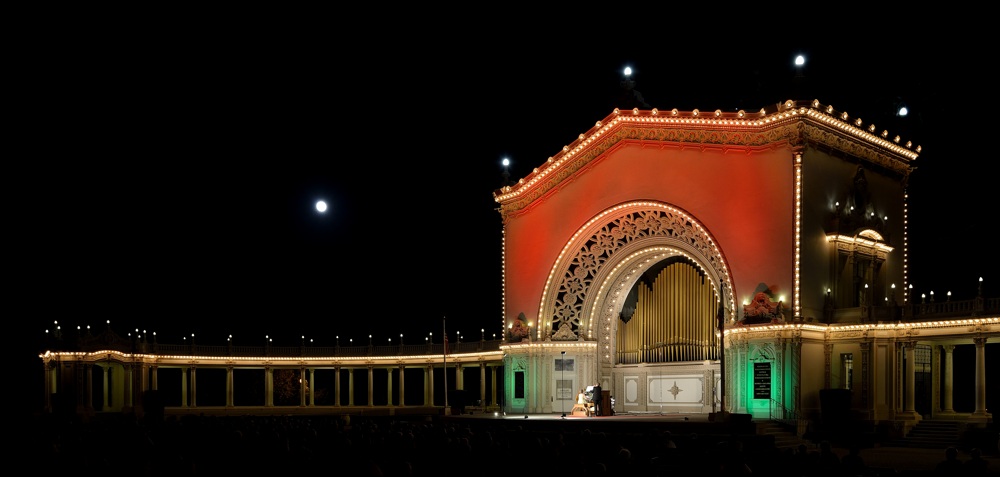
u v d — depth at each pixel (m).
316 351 69.12
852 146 44.88
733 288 43.44
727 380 43.47
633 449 23.73
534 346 53.12
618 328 54.62
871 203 45.69
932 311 39.44
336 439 24.14
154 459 20.22
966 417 41.31
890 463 30.56
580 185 51.88
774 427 39.28
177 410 64.50
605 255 52.50
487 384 87.94
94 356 59.72
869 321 40.66
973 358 54.38
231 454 20.73
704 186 45.53
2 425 39.09
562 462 18.00
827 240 42.88
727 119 44.47
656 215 48.16
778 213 42.19
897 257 47.94
